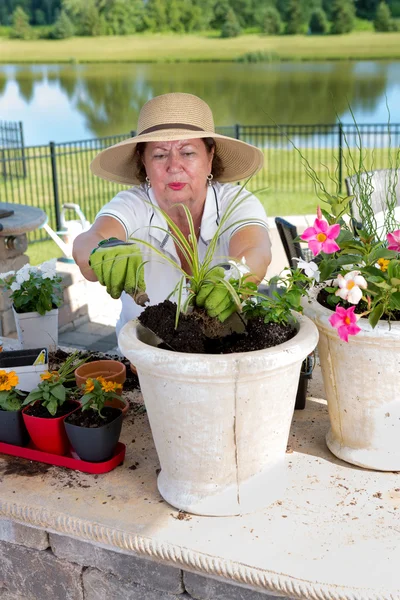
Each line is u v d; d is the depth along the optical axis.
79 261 2.02
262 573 1.36
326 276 1.65
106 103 35.06
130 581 1.59
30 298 2.43
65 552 1.65
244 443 1.47
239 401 1.40
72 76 41.56
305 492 1.61
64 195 12.57
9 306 4.59
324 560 1.39
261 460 1.52
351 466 1.72
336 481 1.65
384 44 43.00
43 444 1.77
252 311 1.55
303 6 42.88
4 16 44.91
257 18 43.72
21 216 4.70
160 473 1.63
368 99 32.34
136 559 1.57
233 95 35.00
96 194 12.52
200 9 44.41
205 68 43.56
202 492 1.52
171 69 43.53
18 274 2.49
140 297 1.55
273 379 1.41
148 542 1.46
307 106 31.81
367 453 1.68
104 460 1.73
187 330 1.49
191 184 2.16
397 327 1.51
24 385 1.92
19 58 45.56
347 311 1.43
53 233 5.29
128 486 1.67
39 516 1.58
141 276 1.55
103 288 5.52
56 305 2.51
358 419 1.65
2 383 1.81
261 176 14.94
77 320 5.26
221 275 1.50
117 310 5.60
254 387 1.40
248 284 1.53
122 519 1.53
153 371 1.40
